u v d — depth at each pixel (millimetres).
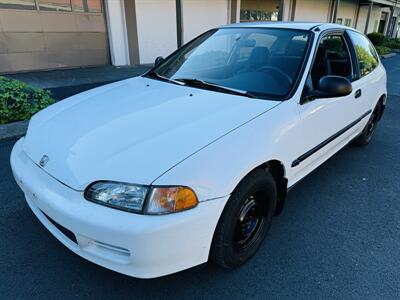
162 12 10602
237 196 1908
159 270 1717
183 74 2920
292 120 2305
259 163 2008
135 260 1664
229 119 2061
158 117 2096
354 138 3832
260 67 2682
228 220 1893
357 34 3678
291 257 2324
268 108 2234
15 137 4133
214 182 1750
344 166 3816
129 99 2447
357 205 3016
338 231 2631
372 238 2561
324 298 1997
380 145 4543
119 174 1675
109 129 1997
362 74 3490
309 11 17922
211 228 1777
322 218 2795
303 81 2484
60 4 8562
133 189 1633
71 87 6977
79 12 8992
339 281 2125
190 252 1750
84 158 1806
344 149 4344
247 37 2971
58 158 1884
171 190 1634
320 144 2779
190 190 1675
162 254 1667
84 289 2002
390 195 3213
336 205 3002
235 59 2855
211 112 2143
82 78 7965
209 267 2201
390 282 2129
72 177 1750
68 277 2082
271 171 2373
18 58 8211
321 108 2609
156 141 1836
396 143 4648
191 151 1770
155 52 10836
